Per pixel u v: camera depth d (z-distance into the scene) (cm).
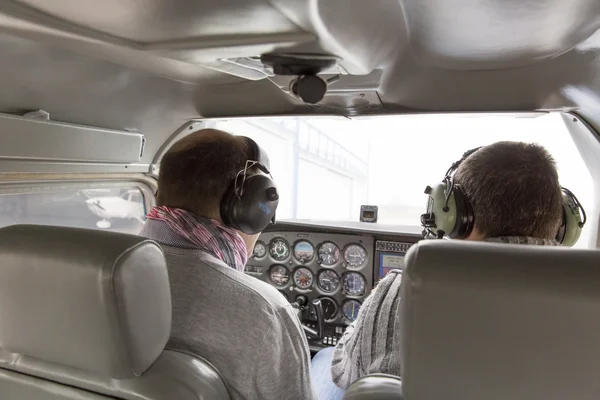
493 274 54
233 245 114
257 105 208
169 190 112
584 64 143
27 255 74
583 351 54
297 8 84
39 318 76
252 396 97
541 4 100
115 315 71
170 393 78
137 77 169
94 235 75
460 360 58
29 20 108
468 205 92
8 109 140
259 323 98
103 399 83
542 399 57
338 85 169
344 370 112
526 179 88
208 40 110
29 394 90
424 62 151
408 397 63
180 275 100
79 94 158
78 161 169
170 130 221
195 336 93
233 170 111
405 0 100
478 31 120
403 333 60
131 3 94
